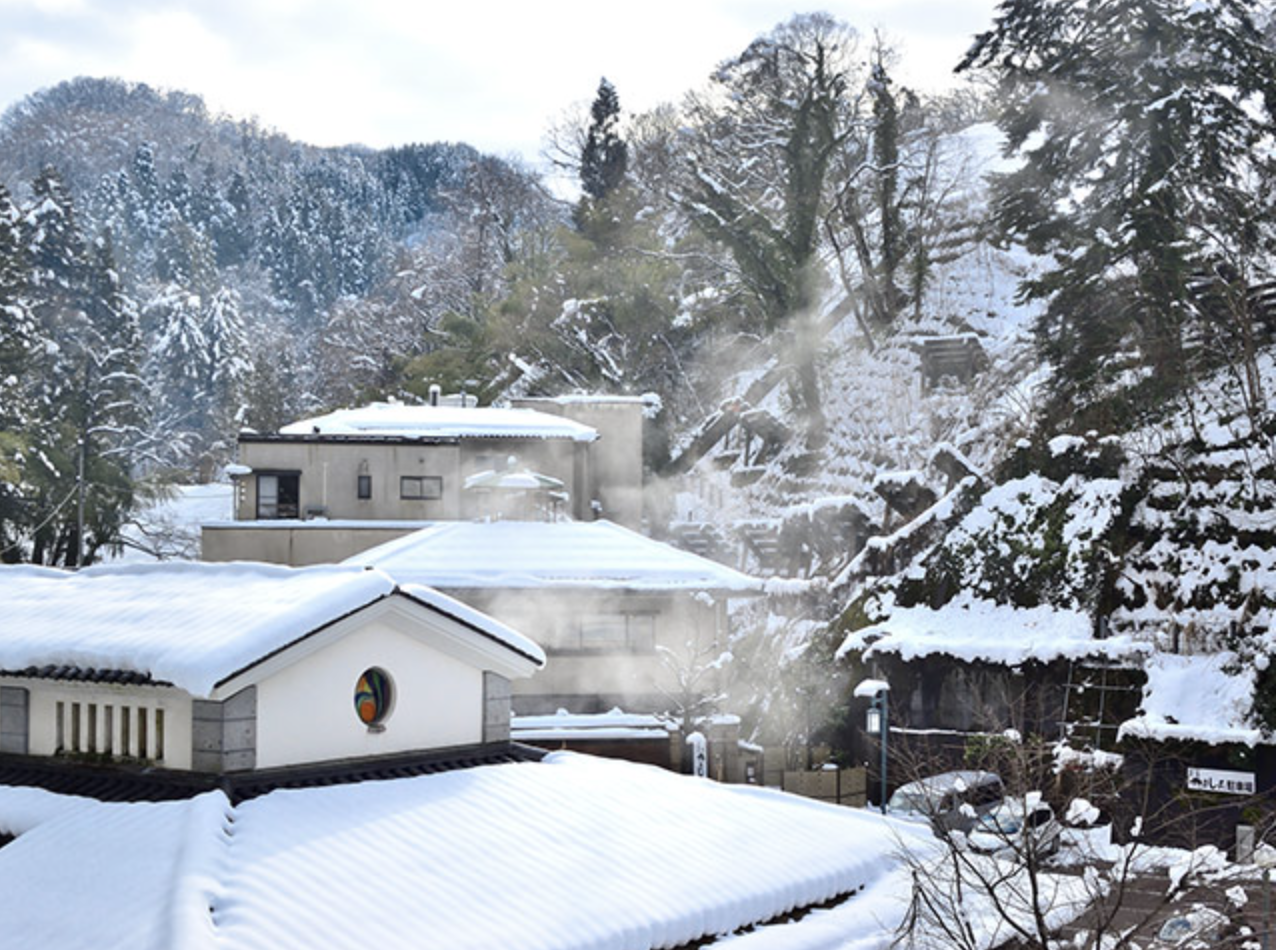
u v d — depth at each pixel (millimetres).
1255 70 47625
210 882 15516
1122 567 42625
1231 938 20297
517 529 44469
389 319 104188
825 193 75188
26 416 69500
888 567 49375
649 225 84312
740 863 19469
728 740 40781
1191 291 48812
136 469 103812
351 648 20484
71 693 20281
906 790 34250
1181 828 34344
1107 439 45812
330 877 16203
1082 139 50375
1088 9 50875
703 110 83000
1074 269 49188
